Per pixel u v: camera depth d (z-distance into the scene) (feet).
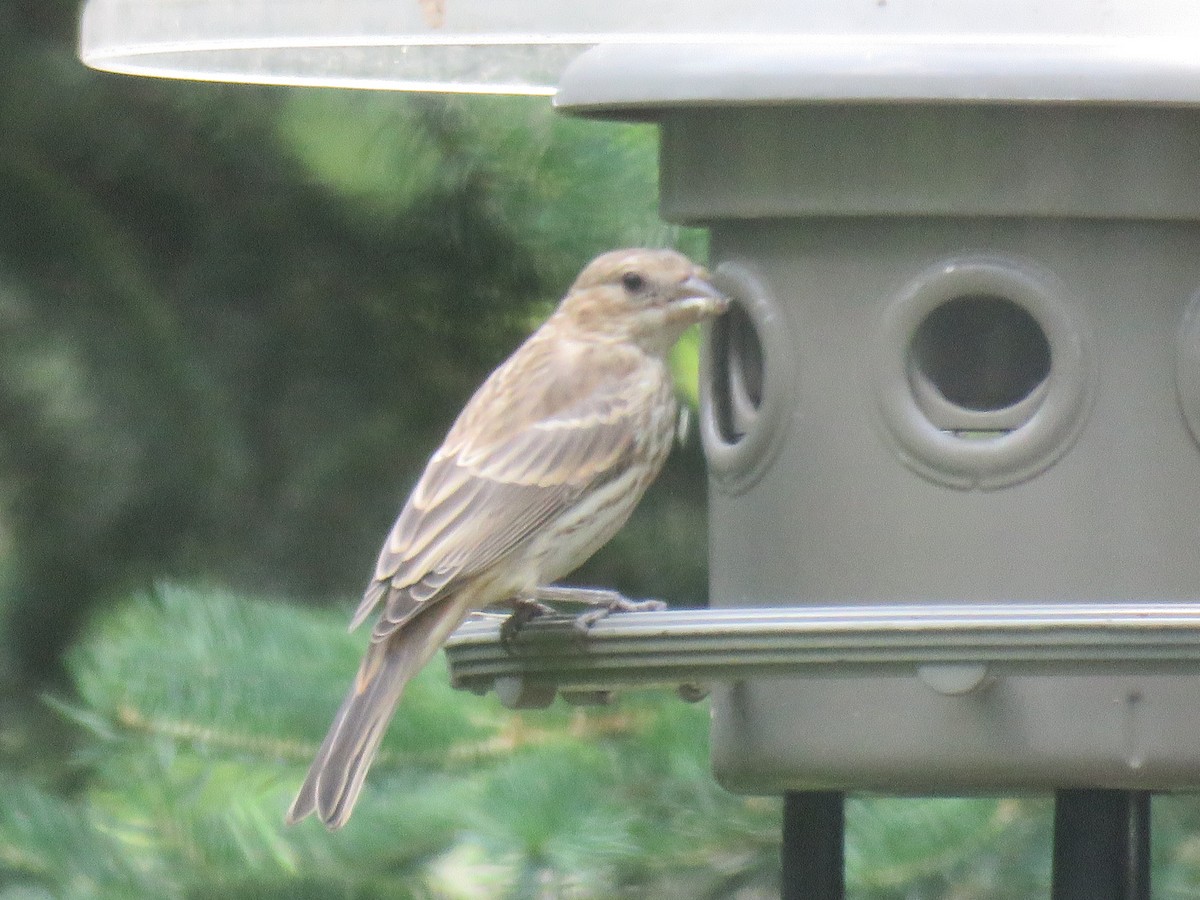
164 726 39.14
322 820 29.19
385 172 46.65
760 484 32.17
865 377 31.40
